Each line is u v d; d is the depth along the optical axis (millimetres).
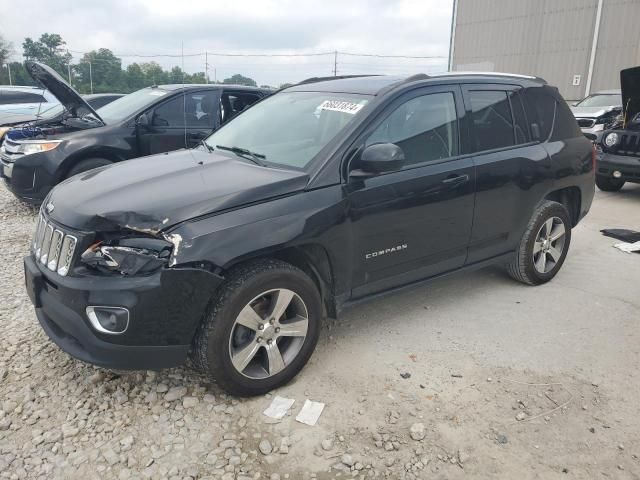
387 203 3369
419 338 3754
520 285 4738
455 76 3973
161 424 2803
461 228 3875
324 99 3822
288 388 3141
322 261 3223
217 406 2949
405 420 2863
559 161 4504
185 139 7492
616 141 8469
